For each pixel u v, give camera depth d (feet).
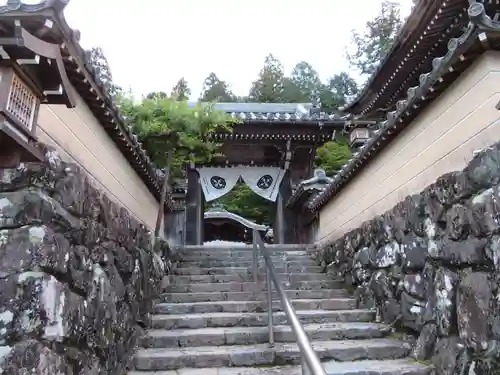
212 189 33.14
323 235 23.12
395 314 12.98
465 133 10.03
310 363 5.84
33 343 6.34
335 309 15.44
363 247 16.16
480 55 9.30
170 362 10.89
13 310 6.40
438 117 11.27
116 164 12.86
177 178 32.07
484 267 8.68
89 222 8.95
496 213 8.20
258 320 13.64
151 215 18.90
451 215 9.95
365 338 12.82
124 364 10.71
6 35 6.19
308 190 27.96
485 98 9.26
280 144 31.83
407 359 11.36
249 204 57.26
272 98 91.81
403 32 19.40
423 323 11.28
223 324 13.50
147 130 18.76
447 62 9.60
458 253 9.54
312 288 17.56
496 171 8.30
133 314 12.20
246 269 19.22
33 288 6.56
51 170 7.54
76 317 7.75
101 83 9.33
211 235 51.70
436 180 11.02
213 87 99.40
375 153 15.35
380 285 14.19
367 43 87.20
